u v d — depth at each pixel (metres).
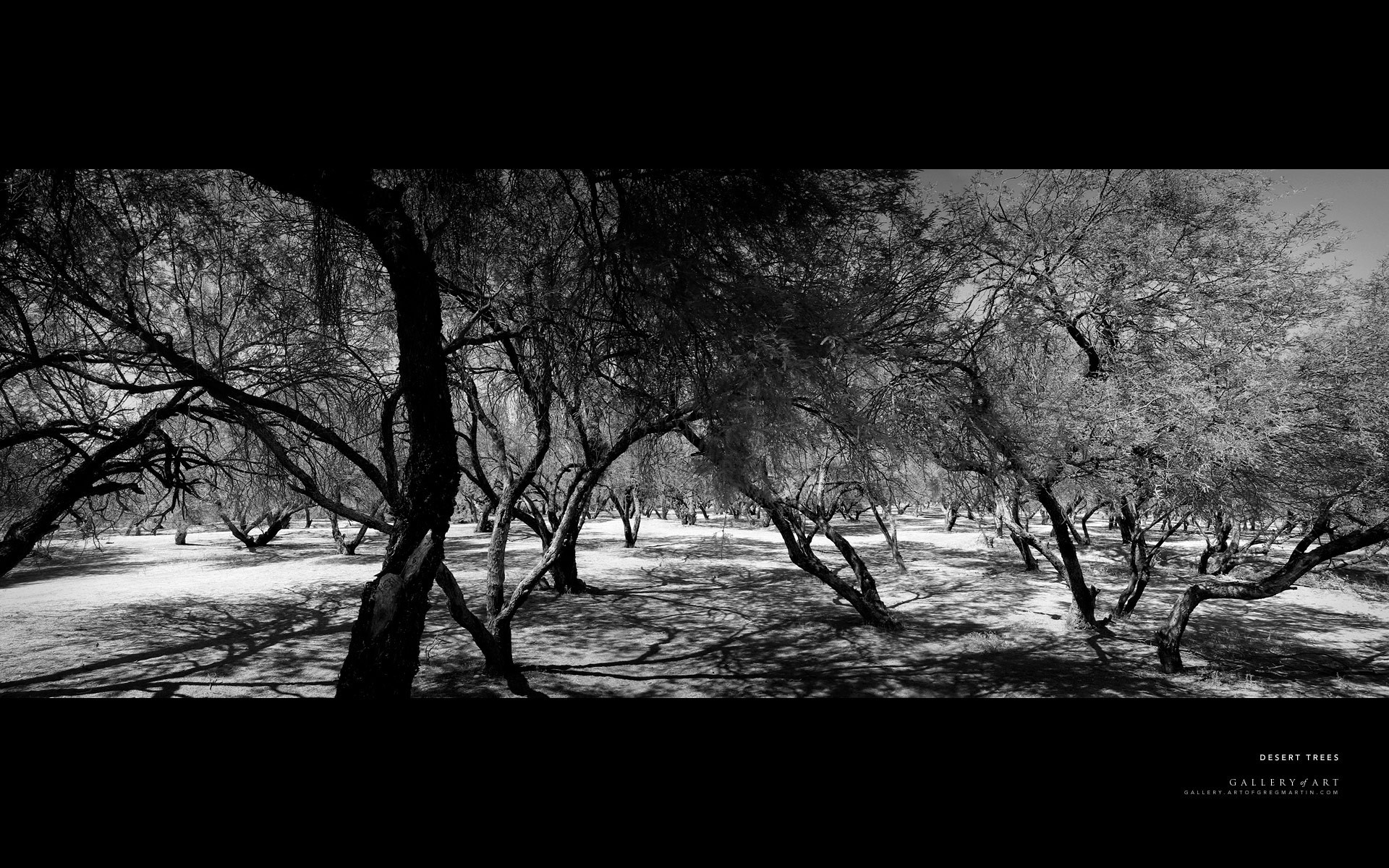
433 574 4.52
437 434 4.63
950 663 9.80
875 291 5.84
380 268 6.39
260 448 8.53
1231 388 8.30
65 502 5.91
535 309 6.59
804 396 4.68
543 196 5.76
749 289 4.29
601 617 13.52
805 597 16.06
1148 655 10.11
